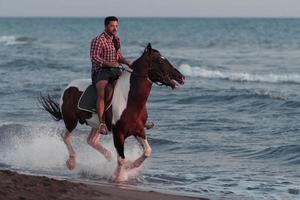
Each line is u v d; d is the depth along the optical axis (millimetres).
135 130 10656
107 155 11656
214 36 93625
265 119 18312
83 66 37625
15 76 32031
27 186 8055
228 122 17891
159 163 12539
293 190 10062
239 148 14148
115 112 10531
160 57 10383
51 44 69750
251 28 137750
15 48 60875
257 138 15391
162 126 17250
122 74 10711
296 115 18859
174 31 121000
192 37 90188
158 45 66875
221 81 30453
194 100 22750
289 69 36531
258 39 80625
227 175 11414
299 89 26797
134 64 10570
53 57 46344
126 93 10500
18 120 17719
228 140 15172
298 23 189375
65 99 11461
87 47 61969
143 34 104250
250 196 9672
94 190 8430
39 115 18672
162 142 14688
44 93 24297
